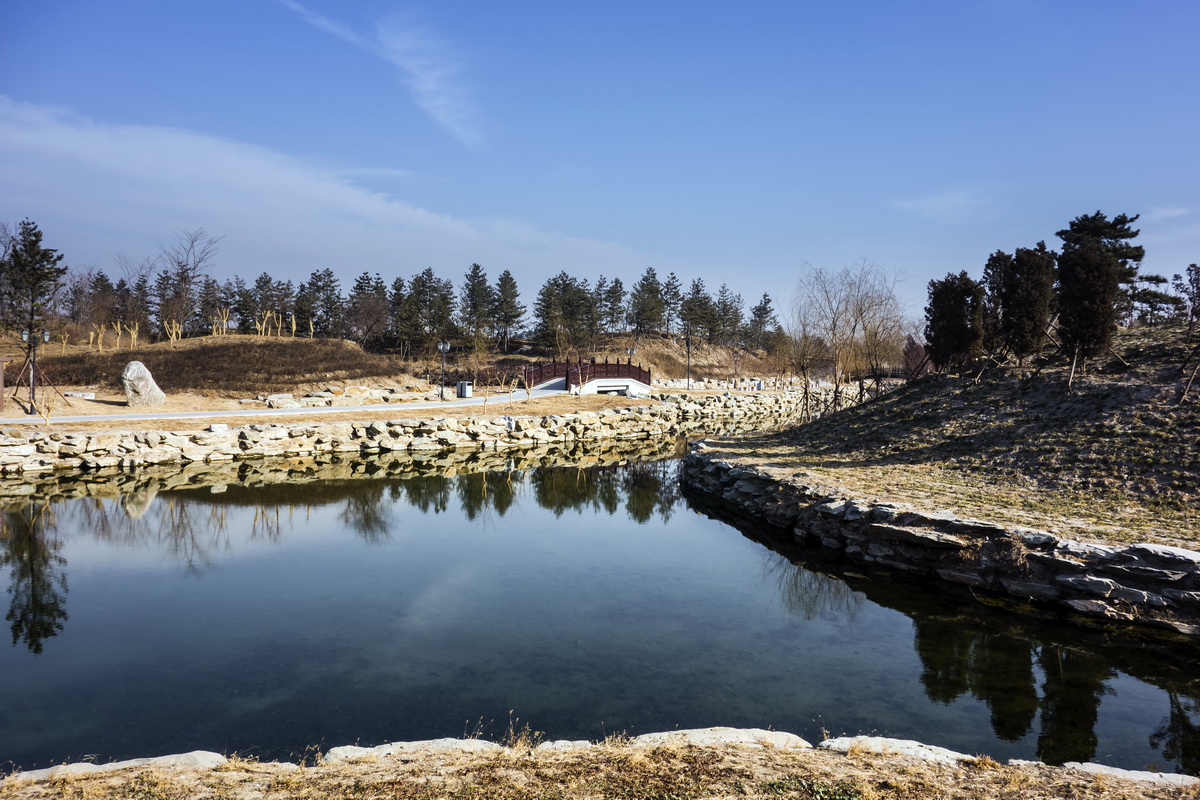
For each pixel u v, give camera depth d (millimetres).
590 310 86125
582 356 82375
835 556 16641
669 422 46281
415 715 8898
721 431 44812
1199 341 21359
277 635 11773
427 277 90812
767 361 79812
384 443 32875
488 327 90000
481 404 43062
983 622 12625
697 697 9570
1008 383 24641
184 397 39781
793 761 6758
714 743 7328
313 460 30719
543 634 11922
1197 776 7461
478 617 12742
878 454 22812
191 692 9570
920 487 17938
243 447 30578
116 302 81812
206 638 11617
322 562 16344
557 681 10031
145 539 18188
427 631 12016
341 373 52156
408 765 6559
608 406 46656
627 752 6828
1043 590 12773
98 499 22531
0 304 52031
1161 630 11328
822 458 23547
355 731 8469
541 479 28391
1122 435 17938
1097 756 8078
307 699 9359
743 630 12211
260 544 17922
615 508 23125
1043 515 14625
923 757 7188
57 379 42281
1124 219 41250
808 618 12812
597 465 32031
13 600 13500
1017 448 19516
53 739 8227
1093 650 11359
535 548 17844
